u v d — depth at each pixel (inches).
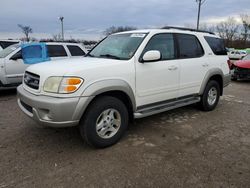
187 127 174.6
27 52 292.0
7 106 230.1
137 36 161.2
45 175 110.6
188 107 229.0
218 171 114.7
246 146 143.1
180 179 108.2
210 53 205.5
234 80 433.7
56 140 149.1
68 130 164.7
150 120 189.2
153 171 114.6
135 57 146.7
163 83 163.5
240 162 123.4
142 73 148.6
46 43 308.2
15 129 166.9
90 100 124.0
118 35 178.7
